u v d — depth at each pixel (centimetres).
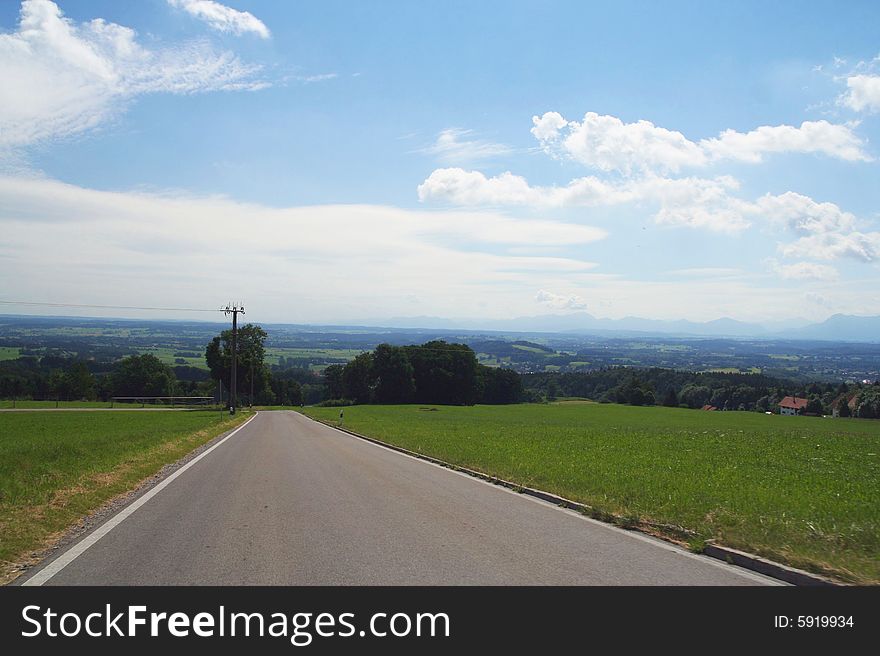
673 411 9112
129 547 845
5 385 10550
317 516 1057
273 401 12569
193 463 1969
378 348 11300
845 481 1573
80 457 1838
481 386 11475
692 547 839
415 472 1711
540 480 1458
